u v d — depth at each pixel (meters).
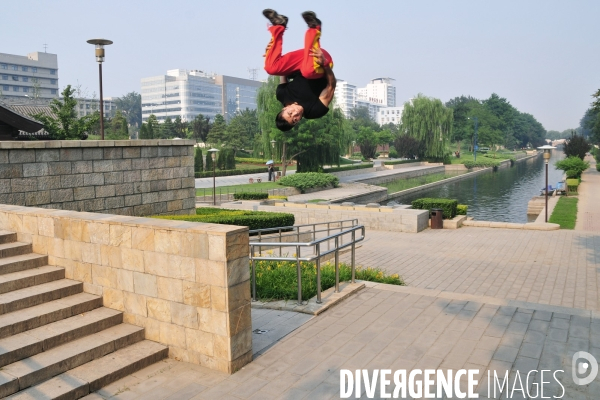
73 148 12.70
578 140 56.47
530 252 16.33
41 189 12.07
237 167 63.41
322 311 7.82
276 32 3.97
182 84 157.75
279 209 23.67
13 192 11.49
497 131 113.00
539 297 11.05
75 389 5.14
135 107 165.00
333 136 51.00
